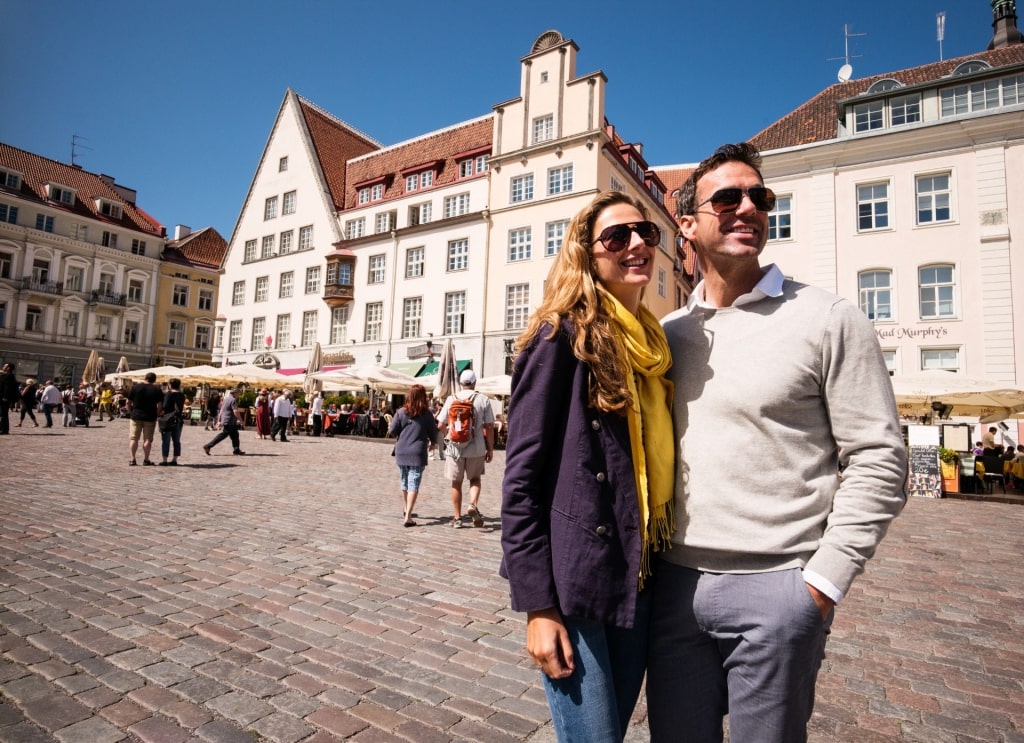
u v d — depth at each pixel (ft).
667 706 5.14
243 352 136.98
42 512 22.21
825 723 9.11
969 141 67.05
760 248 5.36
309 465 44.52
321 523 23.09
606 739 4.50
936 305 67.72
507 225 98.22
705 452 5.02
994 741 8.65
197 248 183.01
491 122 111.75
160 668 10.09
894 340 68.54
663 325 6.06
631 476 4.82
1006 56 74.02
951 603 15.30
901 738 8.71
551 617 4.58
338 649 11.25
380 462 49.37
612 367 4.80
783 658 4.52
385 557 18.15
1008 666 11.30
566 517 4.65
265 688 9.58
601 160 90.99
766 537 4.68
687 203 5.88
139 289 166.20
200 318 178.29
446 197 108.17
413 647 11.47
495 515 26.32
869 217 71.46
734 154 5.56
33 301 145.69
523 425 4.83
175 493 28.37
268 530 21.30
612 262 5.35
